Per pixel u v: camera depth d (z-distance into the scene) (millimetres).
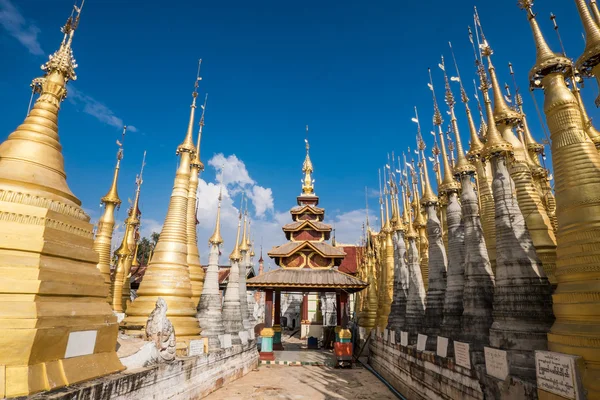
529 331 9930
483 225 15961
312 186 53844
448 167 16828
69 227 10859
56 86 12125
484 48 13703
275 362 30422
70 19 12758
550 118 9852
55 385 8852
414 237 21047
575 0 9258
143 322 17109
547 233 12875
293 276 36719
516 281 10680
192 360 16359
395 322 22109
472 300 12852
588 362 7391
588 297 7852
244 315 30094
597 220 8312
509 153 12266
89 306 10797
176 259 18797
